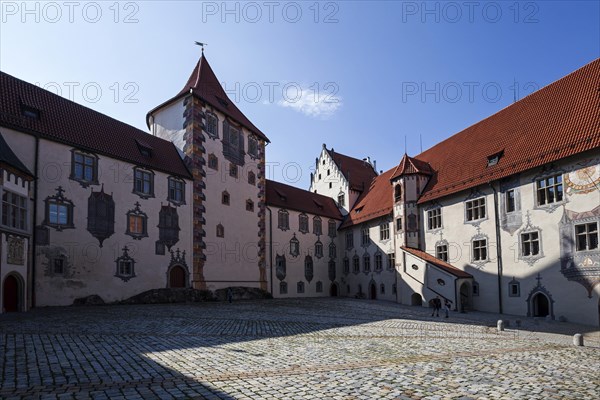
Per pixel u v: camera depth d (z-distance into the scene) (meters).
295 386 8.88
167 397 7.97
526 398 8.27
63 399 7.73
